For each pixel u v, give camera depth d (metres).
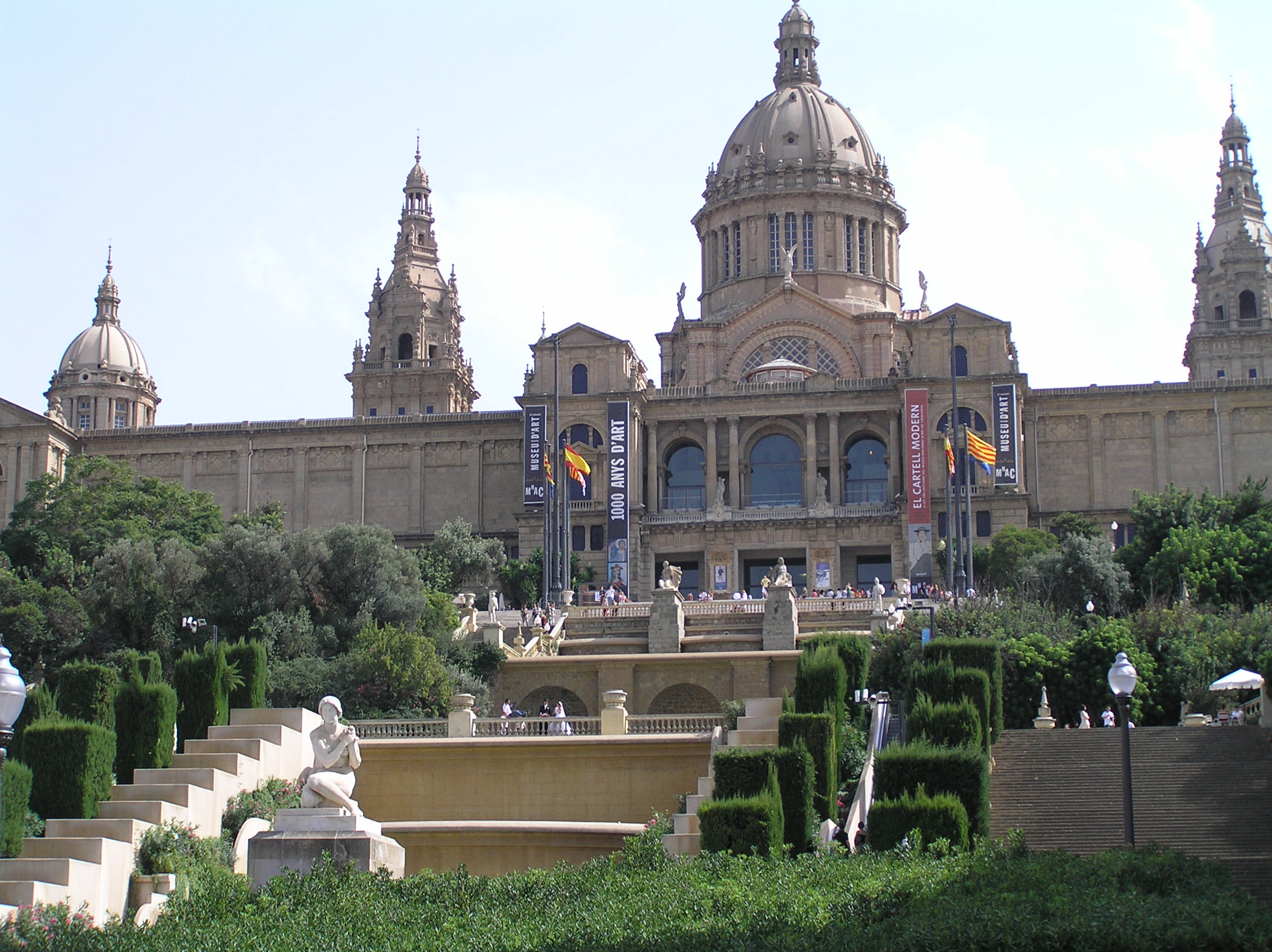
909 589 99.12
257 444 139.25
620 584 121.44
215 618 86.06
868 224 152.62
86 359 175.62
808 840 46.84
